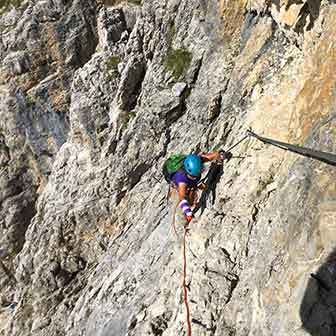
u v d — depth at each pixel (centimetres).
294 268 586
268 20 1046
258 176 789
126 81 1561
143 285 979
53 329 1483
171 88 1374
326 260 545
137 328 866
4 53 2180
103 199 1587
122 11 1948
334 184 585
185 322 771
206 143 1105
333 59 695
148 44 1549
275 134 802
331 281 529
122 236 1370
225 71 1195
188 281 819
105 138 1684
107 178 1577
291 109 800
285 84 877
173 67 1396
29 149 2203
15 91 2134
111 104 1712
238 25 1194
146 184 1445
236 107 1073
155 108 1384
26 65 2122
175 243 934
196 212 898
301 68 840
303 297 552
